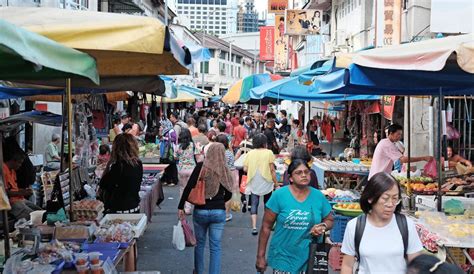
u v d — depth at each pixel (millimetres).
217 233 7496
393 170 11742
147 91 9500
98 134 16422
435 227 6453
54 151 14031
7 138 8891
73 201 7852
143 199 10039
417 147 14516
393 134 9281
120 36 5172
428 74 6562
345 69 6543
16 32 3350
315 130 20203
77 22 5219
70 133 7770
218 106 55625
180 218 7711
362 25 22703
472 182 9375
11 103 13961
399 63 5613
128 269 6645
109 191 8008
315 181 8242
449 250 5848
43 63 3564
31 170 9562
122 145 8008
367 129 18312
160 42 5277
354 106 19188
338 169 12422
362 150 18531
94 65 4633
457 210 7199
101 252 5957
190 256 9344
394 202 4246
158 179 12742
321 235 5555
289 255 5504
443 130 11547
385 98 14750
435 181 9523
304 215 5461
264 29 48312
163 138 17266
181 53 6336
